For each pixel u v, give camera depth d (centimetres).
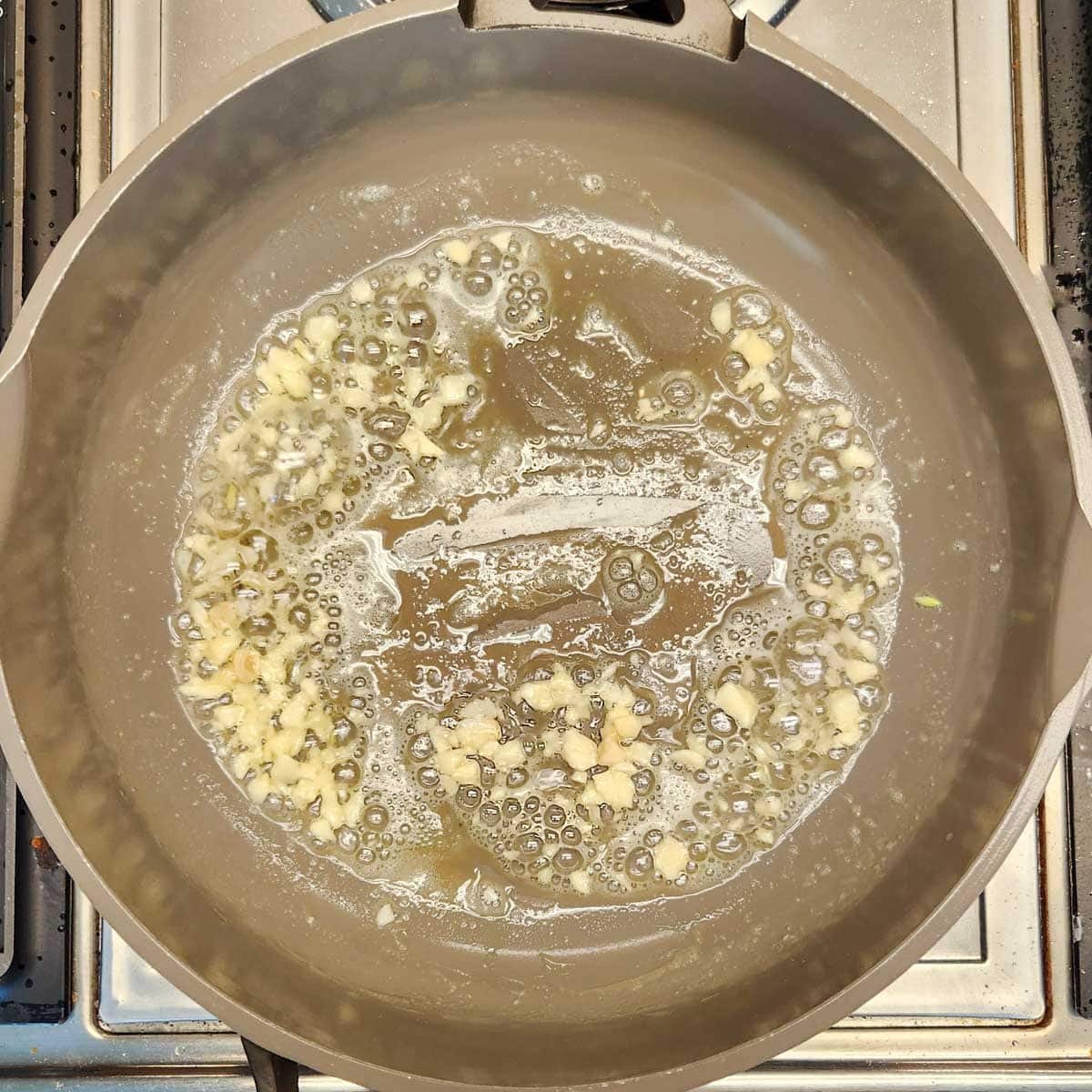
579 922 36
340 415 37
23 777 31
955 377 36
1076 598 31
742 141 35
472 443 37
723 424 37
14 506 32
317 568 37
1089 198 36
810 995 34
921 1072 35
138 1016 35
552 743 36
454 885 36
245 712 36
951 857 34
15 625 32
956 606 36
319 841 36
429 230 37
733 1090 35
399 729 36
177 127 31
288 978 35
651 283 37
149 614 36
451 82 34
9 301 35
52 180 36
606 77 34
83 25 36
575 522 37
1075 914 35
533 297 37
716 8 32
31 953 35
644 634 37
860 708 36
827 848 36
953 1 36
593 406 37
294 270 37
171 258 35
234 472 37
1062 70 36
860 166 34
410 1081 30
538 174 37
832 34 36
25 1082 35
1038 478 33
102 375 34
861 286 36
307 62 32
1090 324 36
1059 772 35
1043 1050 35
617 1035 34
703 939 36
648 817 36
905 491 37
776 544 37
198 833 36
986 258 32
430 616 37
